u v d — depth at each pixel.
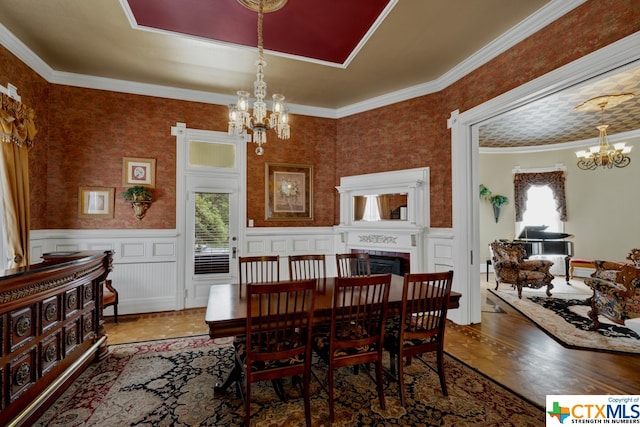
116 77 4.01
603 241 6.57
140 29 2.95
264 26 2.92
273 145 4.87
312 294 1.87
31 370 1.83
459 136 3.78
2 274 1.74
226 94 4.56
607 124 5.59
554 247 6.69
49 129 3.84
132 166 4.16
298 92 4.50
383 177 4.59
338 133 5.20
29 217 3.20
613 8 2.24
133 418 1.98
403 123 4.45
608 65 2.28
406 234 4.28
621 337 3.35
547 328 3.64
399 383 2.13
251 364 1.83
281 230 4.85
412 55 3.48
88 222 3.97
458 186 3.79
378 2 2.60
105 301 3.53
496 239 7.37
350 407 2.11
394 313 2.25
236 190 4.67
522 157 7.37
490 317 4.07
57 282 2.06
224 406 2.12
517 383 2.42
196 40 3.15
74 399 2.19
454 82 3.87
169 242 4.31
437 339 2.24
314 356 2.94
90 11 2.73
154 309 4.23
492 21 2.87
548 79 2.67
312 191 5.06
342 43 3.23
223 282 4.57
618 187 6.40
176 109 4.39
